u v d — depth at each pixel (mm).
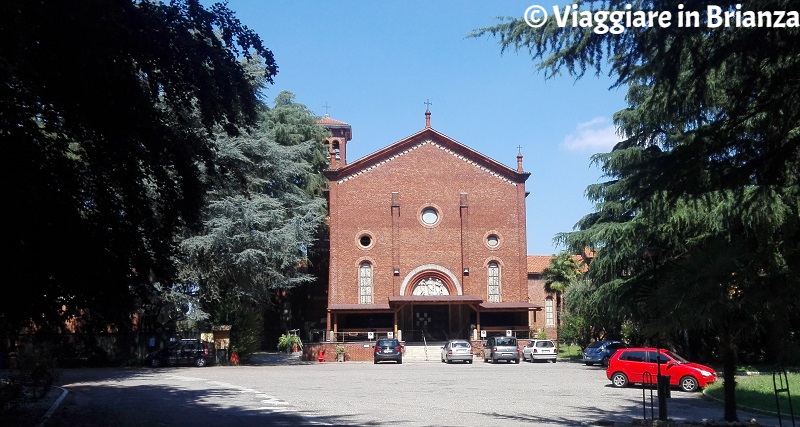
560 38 10711
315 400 20500
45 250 11906
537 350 45500
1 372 25688
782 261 11875
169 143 13203
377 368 38656
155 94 12828
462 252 53250
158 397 21516
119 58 11453
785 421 16609
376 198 53719
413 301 50562
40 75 10984
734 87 10164
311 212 46188
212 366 40281
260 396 21719
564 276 59750
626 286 24500
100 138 12453
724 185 10336
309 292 59969
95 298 13406
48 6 9883
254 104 13922
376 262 52906
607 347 39406
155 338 40688
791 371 29406
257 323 45438
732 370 14852
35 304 12680
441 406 19016
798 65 9305
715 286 13289
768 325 15867
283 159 45125
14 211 11000
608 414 17703
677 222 23672
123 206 13500
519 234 53875
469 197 54125
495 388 25094
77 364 38250
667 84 10594
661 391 15578
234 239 39438
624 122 31312
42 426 14688
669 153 10711
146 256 13930
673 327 13953
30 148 11227
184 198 14023
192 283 40812
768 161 9930
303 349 48031
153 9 12039
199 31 12703
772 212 11344
